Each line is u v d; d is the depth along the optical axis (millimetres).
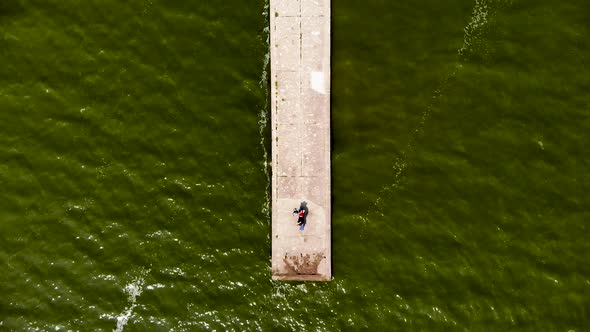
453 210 21438
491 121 21484
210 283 21516
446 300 21219
